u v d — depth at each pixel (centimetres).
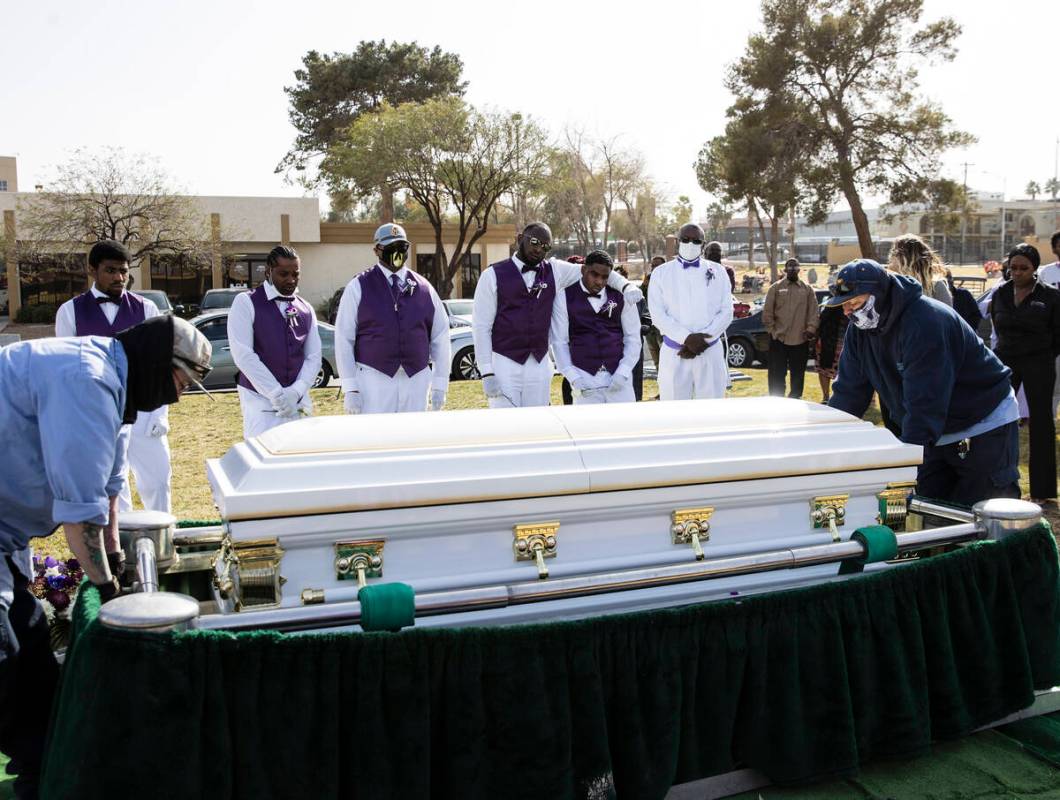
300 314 519
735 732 271
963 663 302
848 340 415
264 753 222
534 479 283
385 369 511
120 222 2870
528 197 3738
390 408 517
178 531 318
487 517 281
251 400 514
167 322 253
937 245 7131
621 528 302
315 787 224
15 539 255
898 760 298
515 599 259
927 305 373
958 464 408
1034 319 596
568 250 4966
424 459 279
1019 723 322
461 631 236
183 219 2923
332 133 4809
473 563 285
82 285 3200
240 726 220
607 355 577
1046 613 318
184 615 219
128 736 210
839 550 299
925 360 369
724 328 666
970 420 398
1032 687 312
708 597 313
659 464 298
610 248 5416
